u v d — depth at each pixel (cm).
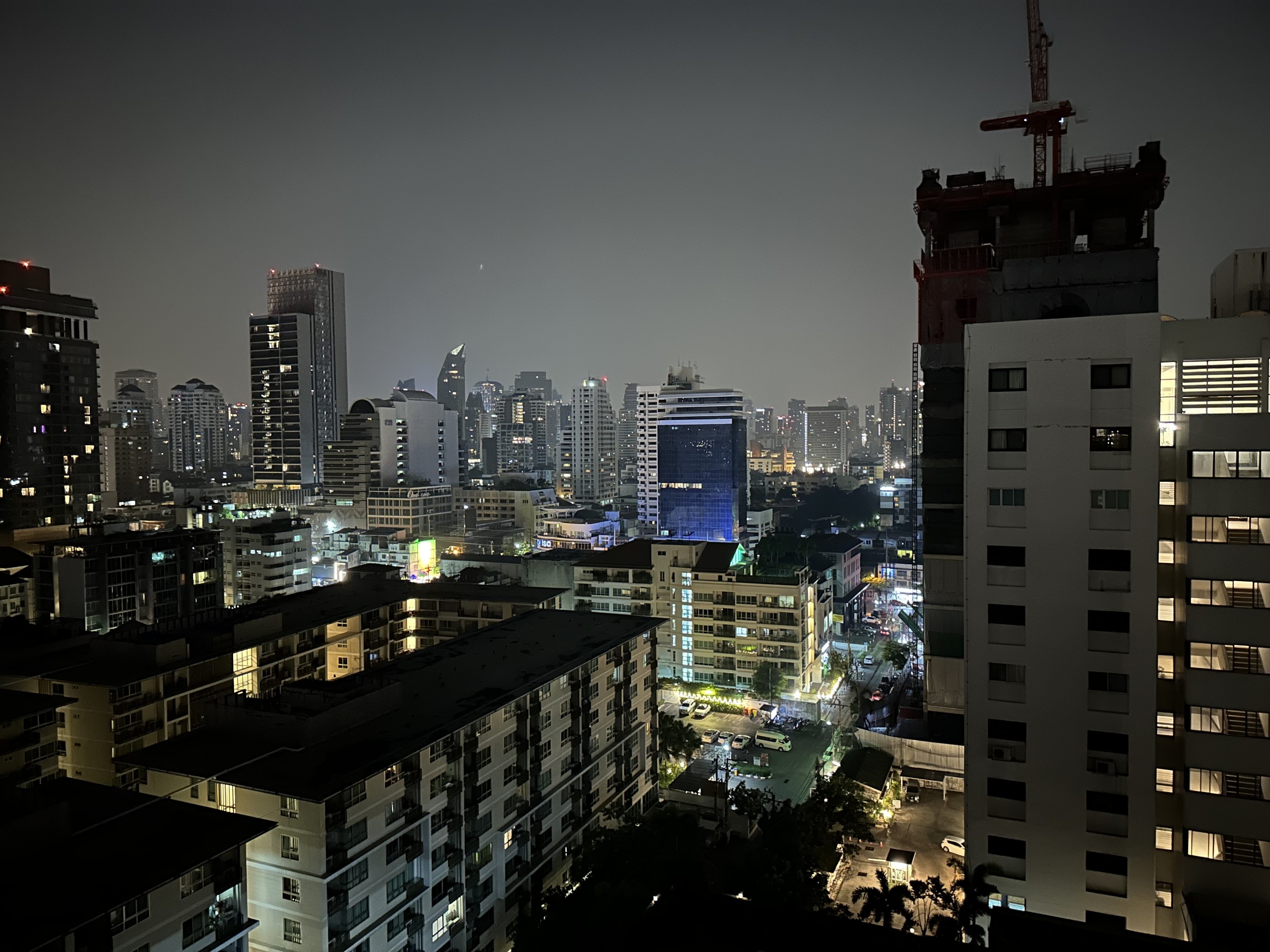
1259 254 5334
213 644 8919
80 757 7912
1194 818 4534
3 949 3406
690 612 13150
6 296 18875
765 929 4022
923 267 9700
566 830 7475
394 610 11506
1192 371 4778
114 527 15438
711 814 7744
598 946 4512
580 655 7819
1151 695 4716
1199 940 4259
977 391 5094
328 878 4891
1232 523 4534
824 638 14050
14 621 10288
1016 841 5019
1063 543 4900
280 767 5206
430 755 5822
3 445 18650
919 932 5641
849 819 7131
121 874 4059
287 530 17562
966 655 5131
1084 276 8669
